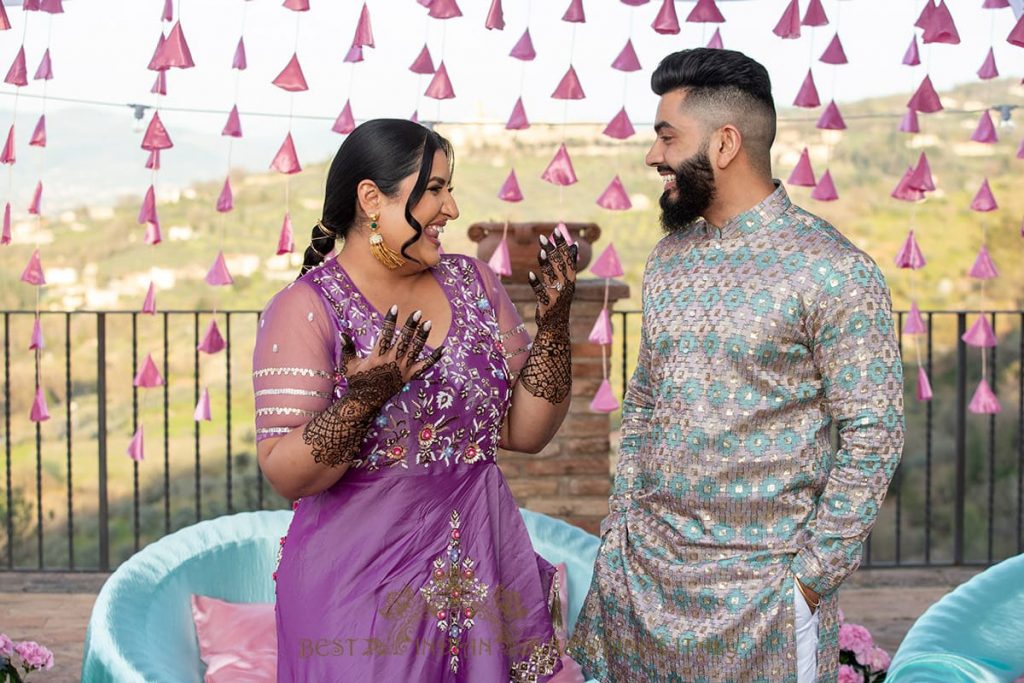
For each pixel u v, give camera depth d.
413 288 1.98
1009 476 13.60
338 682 1.87
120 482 13.34
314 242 2.02
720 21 2.82
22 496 12.80
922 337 15.14
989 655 2.58
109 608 2.80
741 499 1.97
